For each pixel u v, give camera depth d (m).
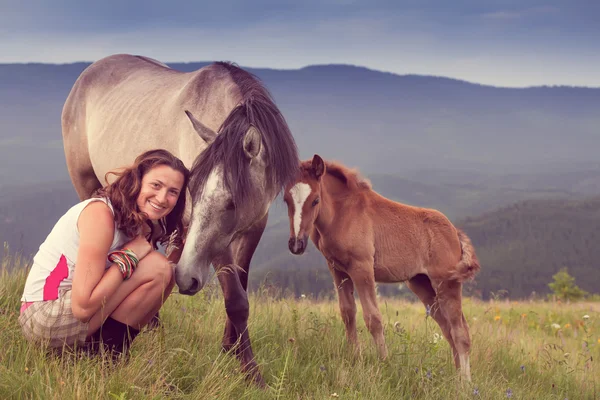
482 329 7.34
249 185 3.61
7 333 3.53
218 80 4.73
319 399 3.53
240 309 4.02
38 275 3.22
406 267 5.63
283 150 3.90
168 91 5.38
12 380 2.86
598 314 12.24
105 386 2.87
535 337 8.49
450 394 4.09
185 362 3.50
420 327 6.73
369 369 4.11
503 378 4.81
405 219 5.63
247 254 4.50
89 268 3.08
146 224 3.55
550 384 5.33
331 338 4.83
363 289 5.23
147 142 5.15
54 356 3.20
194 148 4.51
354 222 5.39
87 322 3.17
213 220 3.55
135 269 3.26
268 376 4.00
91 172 6.89
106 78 6.61
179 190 3.42
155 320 4.16
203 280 3.57
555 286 27.72
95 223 3.15
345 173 5.55
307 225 5.10
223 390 3.22
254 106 3.88
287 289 6.34
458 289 5.53
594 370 6.13
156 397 2.93
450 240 5.59
